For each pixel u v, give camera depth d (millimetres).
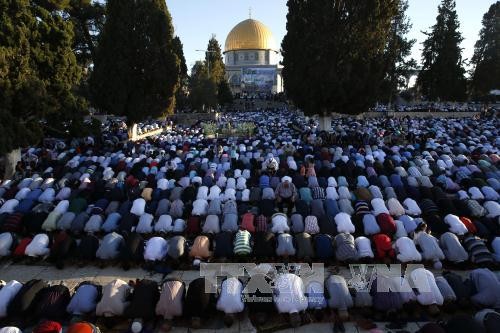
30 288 7445
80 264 9719
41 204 11938
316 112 27156
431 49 50906
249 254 9445
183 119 45438
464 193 13367
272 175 15719
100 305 7219
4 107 15547
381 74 26234
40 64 17531
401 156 18047
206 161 16938
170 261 9641
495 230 10539
